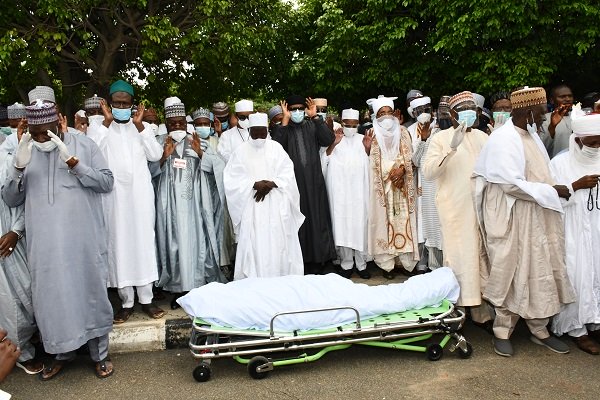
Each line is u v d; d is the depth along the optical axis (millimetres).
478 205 3996
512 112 3959
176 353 4109
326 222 5438
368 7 8000
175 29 6562
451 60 7973
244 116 5691
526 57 7246
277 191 4793
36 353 4031
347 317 3701
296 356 3695
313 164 5391
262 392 3406
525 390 3359
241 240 4754
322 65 8492
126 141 4387
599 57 8258
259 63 8547
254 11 7527
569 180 4000
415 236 5422
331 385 3484
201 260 4699
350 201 5402
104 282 3627
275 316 3518
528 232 3748
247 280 4062
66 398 3400
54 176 3482
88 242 3543
